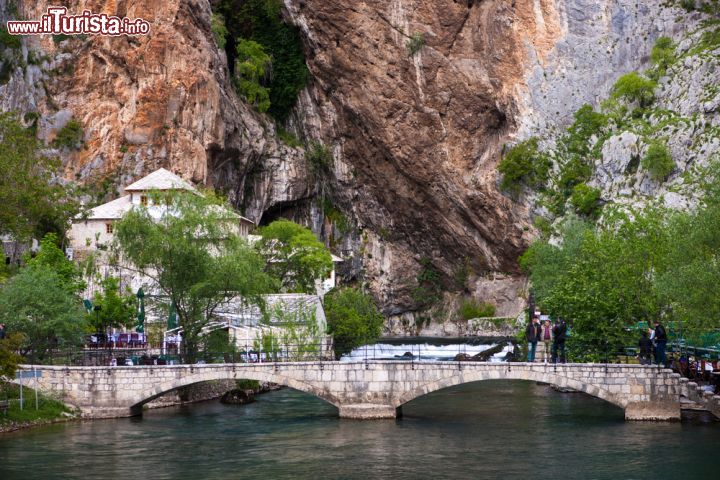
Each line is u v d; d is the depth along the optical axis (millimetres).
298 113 127000
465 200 118188
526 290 115188
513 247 115375
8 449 38906
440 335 125750
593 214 97688
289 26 123688
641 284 51000
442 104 117875
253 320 59094
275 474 34469
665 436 40469
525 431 43406
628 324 52312
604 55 110438
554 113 110938
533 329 45406
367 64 120375
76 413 46875
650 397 43750
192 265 52688
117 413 47062
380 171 125875
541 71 112750
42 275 52625
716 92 90062
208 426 45562
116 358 51406
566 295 54656
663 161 89688
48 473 34469
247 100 120625
